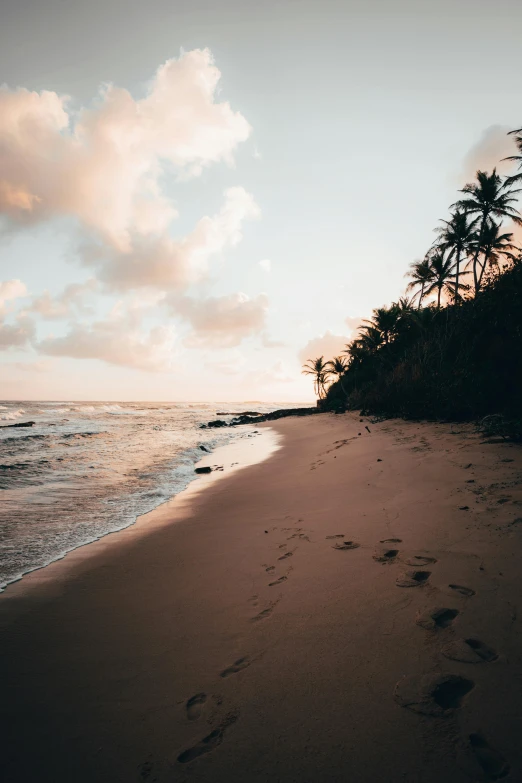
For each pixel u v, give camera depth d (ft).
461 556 9.50
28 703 6.16
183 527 16.47
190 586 10.30
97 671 6.91
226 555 12.35
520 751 4.35
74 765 4.91
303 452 39.42
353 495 17.65
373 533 12.22
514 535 10.15
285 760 4.63
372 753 4.57
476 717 4.88
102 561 12.87
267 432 78.38
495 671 5.62
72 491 25.02
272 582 9.82
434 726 4.84
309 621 7.68
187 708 5.76
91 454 46.06
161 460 40.27
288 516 16.06
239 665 6.62
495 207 99.60
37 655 7.54
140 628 8.32
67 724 5.66
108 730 5.47
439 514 12.79
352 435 45.06
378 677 5.83
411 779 4.17
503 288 33.24
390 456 25.44
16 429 99.76
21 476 30.66
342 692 5.62
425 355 50.31
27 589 10.85
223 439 67.10
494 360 32.73
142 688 6.33
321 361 200.03
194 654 7.13
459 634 6.57
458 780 4.09
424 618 7.18
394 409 55.98
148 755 4.97
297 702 5.55
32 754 5.14
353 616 7.62
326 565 10.30
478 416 33.83
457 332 43.19
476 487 15.03
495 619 6.82
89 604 9.74
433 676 5.67
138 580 11.09
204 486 25.96
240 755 4.79
